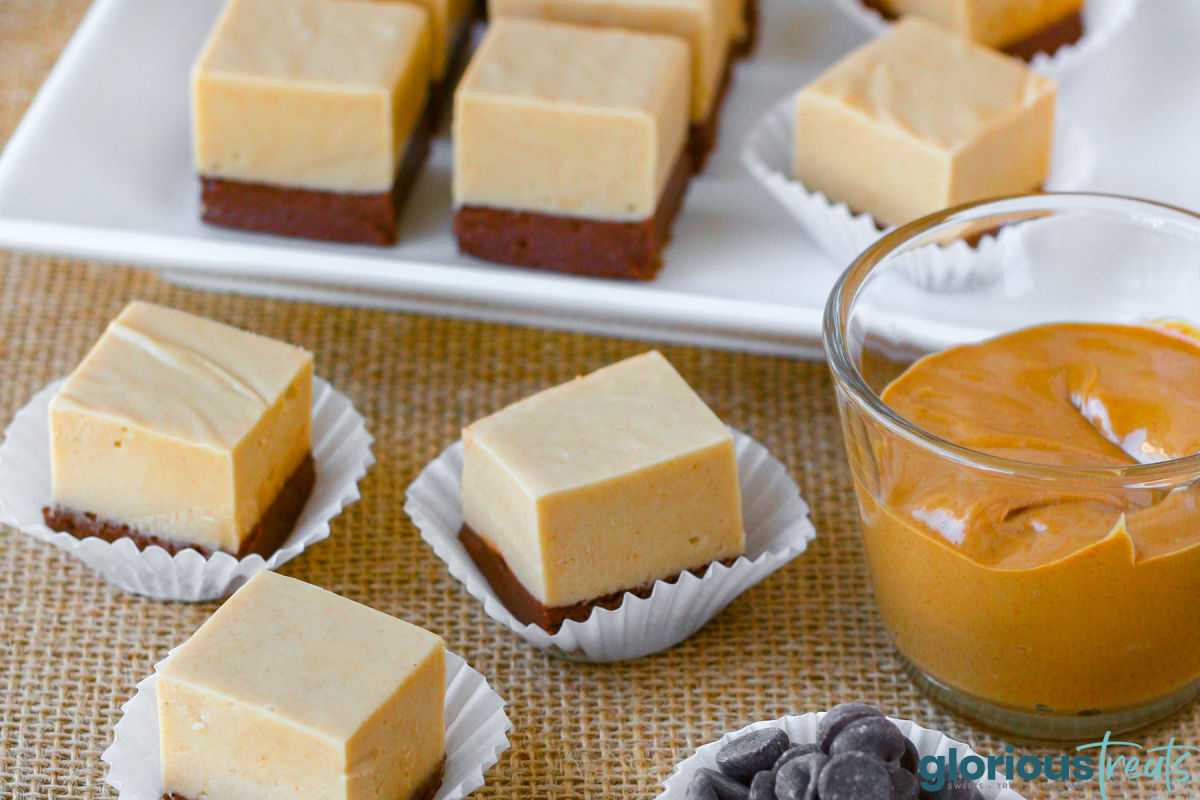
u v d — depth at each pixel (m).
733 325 0.49
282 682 0.42
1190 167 0.53
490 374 0.50
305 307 0.51
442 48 0.53
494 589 0.45
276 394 0.45
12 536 0.47
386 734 0.42
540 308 0.50
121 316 0.46
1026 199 0.46
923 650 0.44
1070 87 0.55
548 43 0.51
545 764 0.44
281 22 0.51
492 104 0.50
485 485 0.45
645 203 0.50
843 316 0.44
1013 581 0.42
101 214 0.51
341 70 0.50
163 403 0.45
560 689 0.45
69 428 0.45
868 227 0.50
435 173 0.53
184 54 0.54
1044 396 0.44
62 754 0.44
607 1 0.52
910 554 0.43
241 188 0.51
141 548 0.46
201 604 0.46
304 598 0.43
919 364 0.45
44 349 0.50
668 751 0.44
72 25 0.58
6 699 0.45
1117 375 0.44
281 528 0.46
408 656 0.42
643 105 0.49
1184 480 0.41
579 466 0.44
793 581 0.47
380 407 0.49
